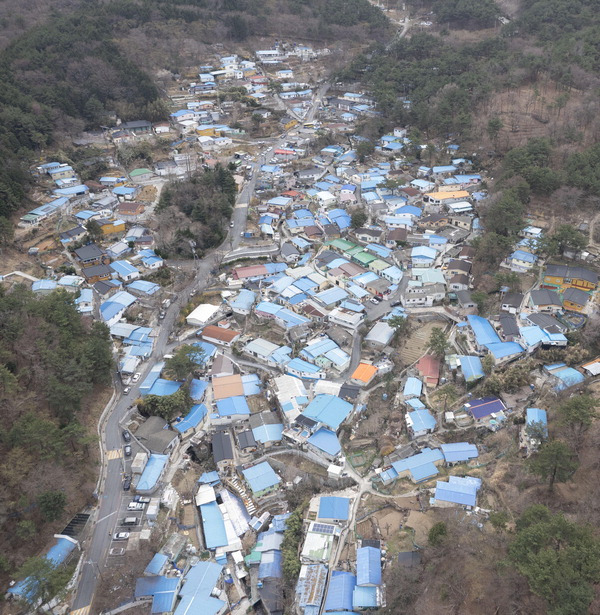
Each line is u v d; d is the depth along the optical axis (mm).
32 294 72438
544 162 99188
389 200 109188
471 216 102938
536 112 121500
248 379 76562
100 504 59125
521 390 68000
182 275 96062
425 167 121750
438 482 57906
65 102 133125
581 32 142500
